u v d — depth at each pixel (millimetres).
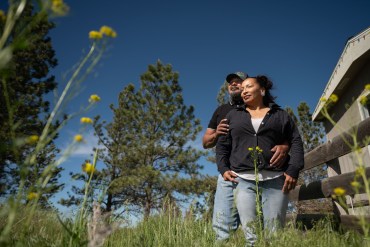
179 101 15484
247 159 2494
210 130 3369
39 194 904
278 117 2582
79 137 885
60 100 898
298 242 1870
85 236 1323
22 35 748
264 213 2393
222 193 2678
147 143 14078
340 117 7148
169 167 14852
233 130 2643
